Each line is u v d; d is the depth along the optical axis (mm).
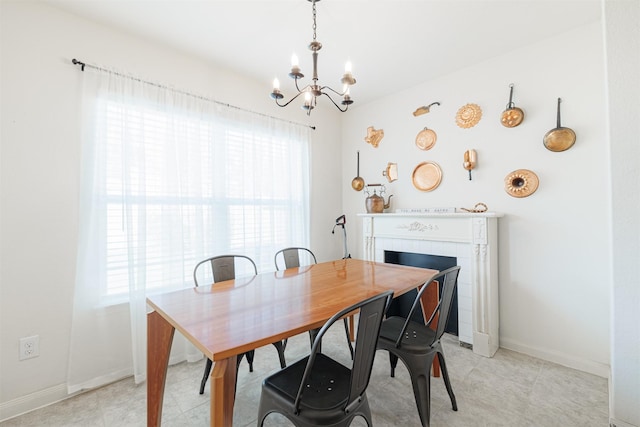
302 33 2201
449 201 2865
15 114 1732
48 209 1828
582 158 2131
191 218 2418
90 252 1964
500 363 2219
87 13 1950
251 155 2877
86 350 1937
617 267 1360
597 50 2072
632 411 1327
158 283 2230
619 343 1361
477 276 2402
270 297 1508
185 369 2236
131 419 1657
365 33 2207
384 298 1134
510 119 2412
